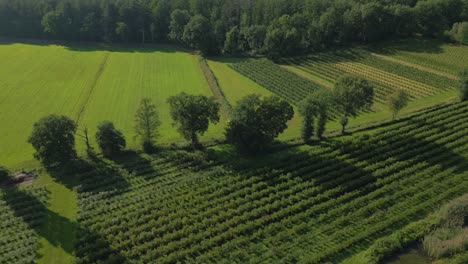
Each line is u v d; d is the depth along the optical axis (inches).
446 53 6092.5
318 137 3545.8
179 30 6830.7
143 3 7219.5
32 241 2378.2
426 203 2615.7
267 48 6254.9
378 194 2738.7
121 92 4746.6
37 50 6417.3
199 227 2458.2
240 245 2333.9
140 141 3501.5
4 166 3139.8
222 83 5103.3
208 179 2970.0
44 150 2965.1
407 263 2194.9
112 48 6742.1
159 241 2348.7
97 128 3467.0
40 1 7229.3
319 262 2193.7
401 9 6678.2
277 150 3358.8
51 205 2701.8
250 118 3154.5
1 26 7170.3
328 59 6008.9
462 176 2918.3
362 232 2384.4
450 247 2218.3
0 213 2613.2
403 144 3378.4
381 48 6451.8
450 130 3585.1
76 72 5413.4
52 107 4279.0
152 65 5821.9
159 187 2878.9
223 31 6717.5
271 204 2650.1
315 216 2568.9
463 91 4146.2
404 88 4842.5
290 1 7101.4
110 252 2285.9
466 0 7219.5
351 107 3496.6
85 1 7071.9
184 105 3179.1
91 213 2593.5
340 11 6963.6
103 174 3038.9
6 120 3949.3
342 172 2999.5
